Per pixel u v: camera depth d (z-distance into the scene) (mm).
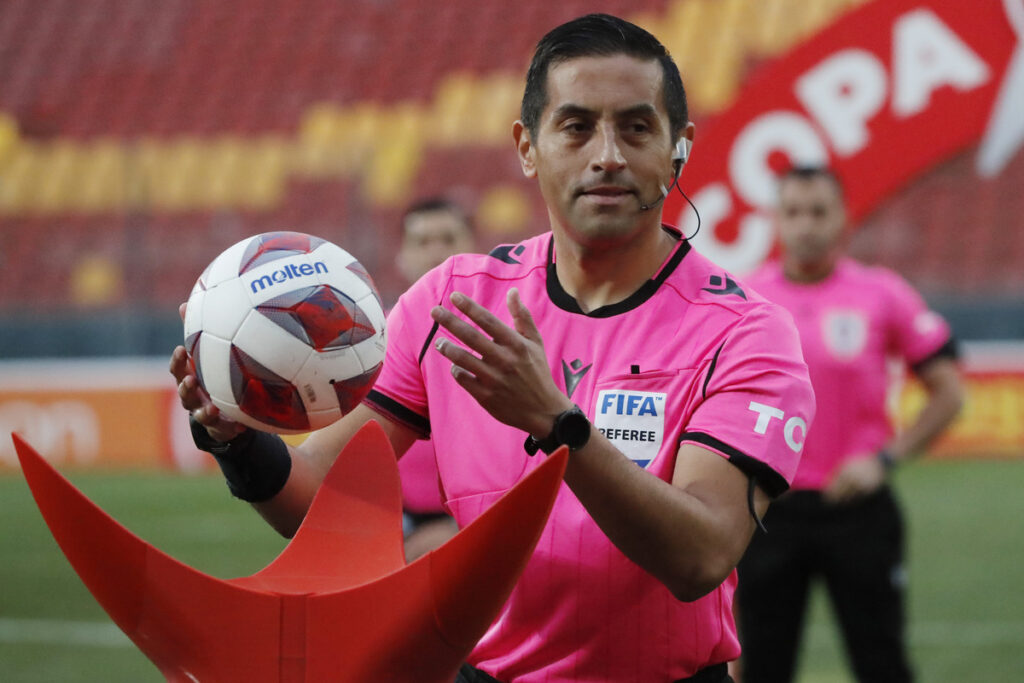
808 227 17719
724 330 7711
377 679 6582
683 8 57562
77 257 57750
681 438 7559
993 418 41031
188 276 56000
